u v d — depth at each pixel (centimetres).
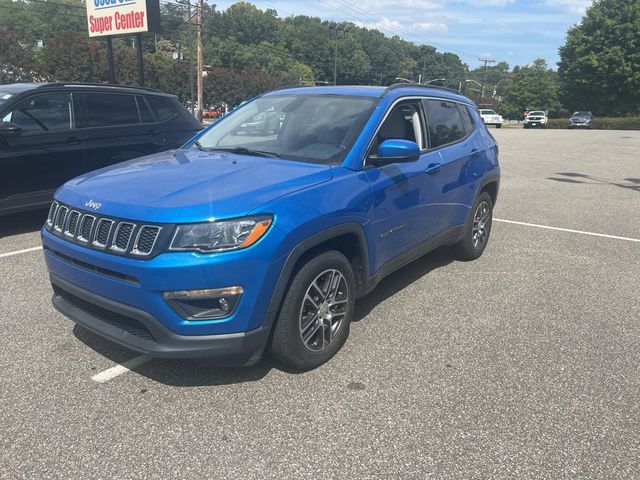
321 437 277
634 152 2048
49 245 332
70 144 665
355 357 362
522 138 2959
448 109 516
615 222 799
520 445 275
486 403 311
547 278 534
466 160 516
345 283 354
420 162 435
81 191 328
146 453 263
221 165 356
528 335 403
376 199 371
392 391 321
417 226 438
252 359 307
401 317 430
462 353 371
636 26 5781
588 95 6206
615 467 260
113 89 723
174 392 315
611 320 434
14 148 618
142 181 326
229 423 287
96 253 295
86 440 272
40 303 443
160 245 276
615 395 323
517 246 656
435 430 285
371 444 272
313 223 314
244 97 7612
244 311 289
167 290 276
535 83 10012
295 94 459
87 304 322
